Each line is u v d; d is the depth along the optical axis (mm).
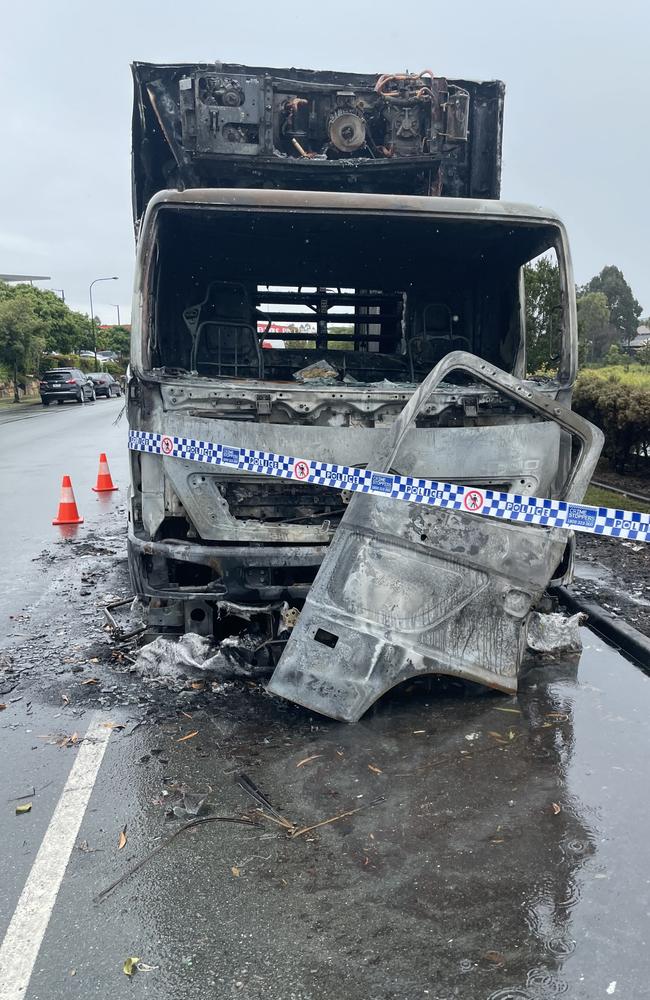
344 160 5066
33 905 2613
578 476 4246
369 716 4031
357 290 5820
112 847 2930
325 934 2461
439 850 2885
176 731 3887
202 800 3201
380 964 2336
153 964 2354
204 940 2445
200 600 4621
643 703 4211
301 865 2803
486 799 3230
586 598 6000
